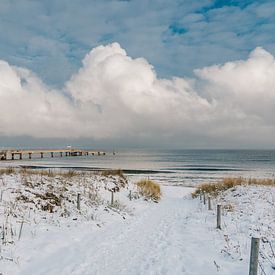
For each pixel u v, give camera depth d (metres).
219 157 181.88
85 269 7.91
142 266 8.23
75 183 20.48
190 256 9.13
